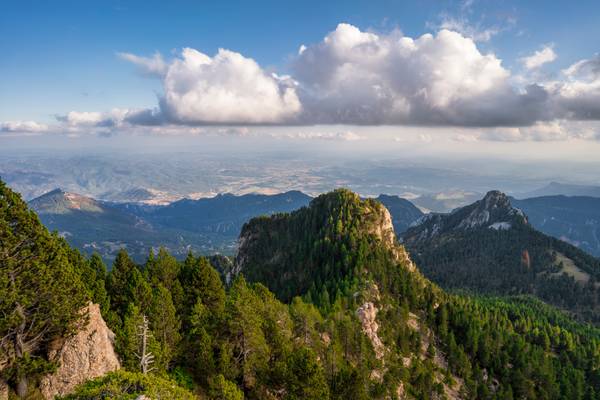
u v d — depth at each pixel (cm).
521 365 13912
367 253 15325
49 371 4353
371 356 9419
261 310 6919
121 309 7044
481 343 13900
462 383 11725
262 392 5800
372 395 8044
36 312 4353
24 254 4231
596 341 19350
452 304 16038
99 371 4644
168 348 5569
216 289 7994
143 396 3128
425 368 10950
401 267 15838
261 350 5909
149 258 8594
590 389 13700
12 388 4181
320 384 5138
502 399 11769
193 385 5594
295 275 16725
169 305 6028
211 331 6169
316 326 8556
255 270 18700
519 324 19538
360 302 11994
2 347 4212
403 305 13400
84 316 4734
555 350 18100
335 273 14625
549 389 13150
